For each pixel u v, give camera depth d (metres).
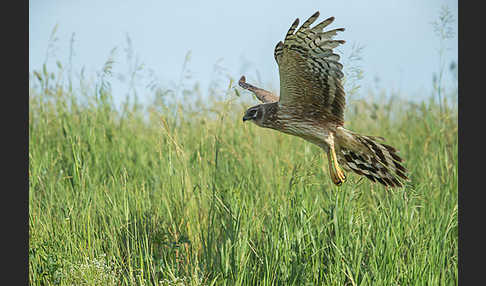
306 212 11.77
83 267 11.02
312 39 10.68
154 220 12.65
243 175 13.91
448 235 11.87
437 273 10.69
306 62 11.21
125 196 12.59
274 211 11.76
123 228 12.27
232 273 10.80
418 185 13.38
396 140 16.98
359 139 12.51
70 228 12.12
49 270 11.11
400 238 11.21
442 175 13.98
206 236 12.29
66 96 17.11
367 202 13.48
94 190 13.05
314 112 12.29
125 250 11.98
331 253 11.30
